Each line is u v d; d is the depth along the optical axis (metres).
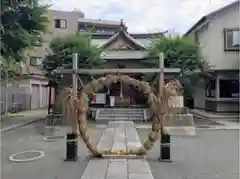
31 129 12.90
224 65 17.88
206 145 9.17
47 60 16.09
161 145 7.20
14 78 20.30
